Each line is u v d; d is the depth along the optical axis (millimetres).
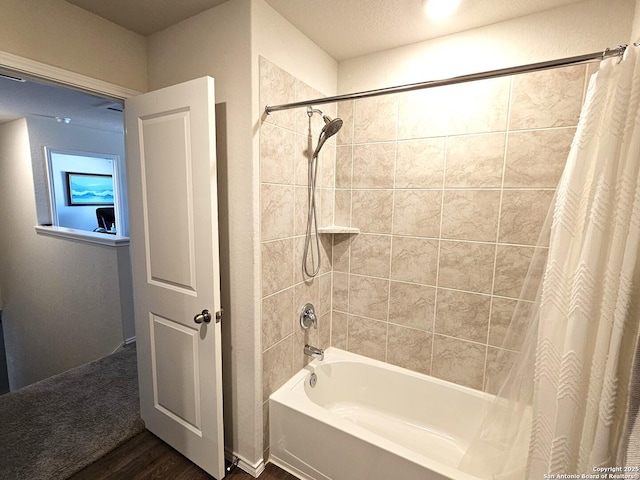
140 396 2004
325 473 1626
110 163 5094
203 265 1519
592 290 969
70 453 1774
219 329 1547
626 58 911
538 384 1123
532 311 1229
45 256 3689
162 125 1568
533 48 1573
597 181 966
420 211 1915
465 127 1741
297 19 1626
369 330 2182
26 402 2195
